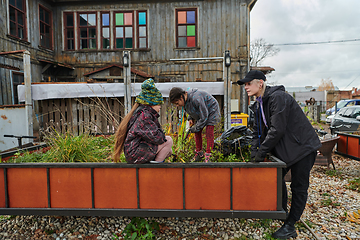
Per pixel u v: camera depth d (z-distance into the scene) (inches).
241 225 107.5
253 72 97.0
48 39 453.1
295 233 97.3
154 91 90.6
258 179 87.4
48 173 92.6
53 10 456.4
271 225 108.0
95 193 92.1
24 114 230.5
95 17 455.5
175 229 104.0
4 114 221.5
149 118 88.7
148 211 90.1
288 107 89.0
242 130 144.6
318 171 200.2
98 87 231.0
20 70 377.1
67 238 98.3
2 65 336.8
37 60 412.5
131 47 457.7
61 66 431.2
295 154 90.4
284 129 87.3
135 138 89.7
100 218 113.0
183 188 89.0
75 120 232.5
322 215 119.6
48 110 233.0
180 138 135.5
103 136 174.6
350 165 219.0
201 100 119.3
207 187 89.0
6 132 223.0
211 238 97.0
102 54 455.8
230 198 88.5
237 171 87.7
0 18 339.9
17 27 375.9
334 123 442.9
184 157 132.6
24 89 224.7
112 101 236.7
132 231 101.2
